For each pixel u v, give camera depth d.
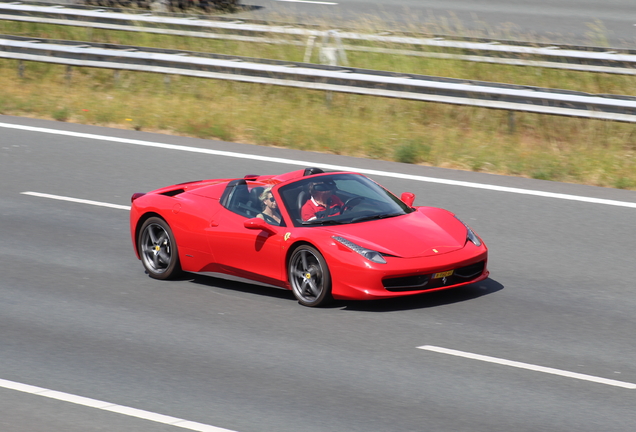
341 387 10.80
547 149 25.97
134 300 14.62
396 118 29.19
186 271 16.02
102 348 12.31
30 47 34.12
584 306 14.06
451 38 32.06
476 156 24.98
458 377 11.11
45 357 11.97
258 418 9.86
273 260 14.34
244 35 35.03
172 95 32.59
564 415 9.92
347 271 13.34
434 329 12.97
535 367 11.46
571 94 25.38
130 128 29.11
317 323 13.28
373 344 12.36
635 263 16.38
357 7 41.16
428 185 22.09
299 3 42.59
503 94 26.23
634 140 26.12
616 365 11.56
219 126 28.45
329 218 14.35
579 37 34.00
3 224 19.19
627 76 30.41
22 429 9.61
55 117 30.27
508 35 34.44
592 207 20.16
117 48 33.12
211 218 15.27
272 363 11.66
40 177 23.02
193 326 13.24
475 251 14.02
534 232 18.38
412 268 13.26
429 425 9.66
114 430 9.55
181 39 37.94
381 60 33.38
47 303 14.38
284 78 30.11
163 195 16.41
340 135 27.31
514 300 14.34
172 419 9.84
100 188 21.98
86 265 16.59
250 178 16.31
